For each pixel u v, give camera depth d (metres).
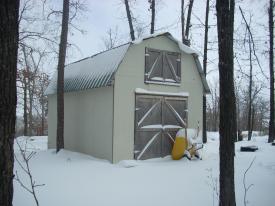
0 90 3.88
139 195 7.75
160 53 14.23
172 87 14.47
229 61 6.09
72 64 18.16
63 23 15.39
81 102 15.35
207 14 19.77
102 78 13.23
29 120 36.00
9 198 3.94
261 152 14.77
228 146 5.96
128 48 13.10
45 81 33.41
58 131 15.23
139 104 13.52
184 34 21.45
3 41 3.91
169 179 9.50
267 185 8.46
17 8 4.09
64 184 8.80
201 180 9.27
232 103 6.08
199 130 15.11
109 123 13.05
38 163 12.55
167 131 14.16
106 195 7.73
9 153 3.95
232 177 5.94
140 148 13.39
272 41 19.89
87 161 12.96
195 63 15.22
